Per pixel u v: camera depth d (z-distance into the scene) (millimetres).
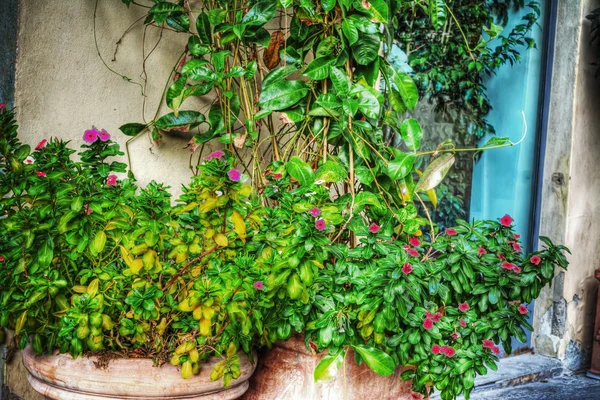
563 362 5000
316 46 3158
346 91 2928
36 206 2465
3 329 2691
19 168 2525
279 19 3436
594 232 5191
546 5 5047
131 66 3170
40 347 2439
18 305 2359
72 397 2412
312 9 2947
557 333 5020
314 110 3023
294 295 2398
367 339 2740
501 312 2867
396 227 3105
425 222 2979
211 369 2480
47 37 2867
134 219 2404
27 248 2377
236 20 3061
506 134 4988
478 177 4891
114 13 3088
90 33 3010
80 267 2543
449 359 2680
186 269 2482
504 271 2932
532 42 5016
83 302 2301
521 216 5098
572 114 4945
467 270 2816
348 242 3086
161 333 2428
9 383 2826
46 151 2576
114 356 2436
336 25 3043
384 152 3170
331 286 2670
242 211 2430
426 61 4574
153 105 3268
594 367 4988
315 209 2430
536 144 5105
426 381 2699
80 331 2273
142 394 2391
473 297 2949
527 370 4754
